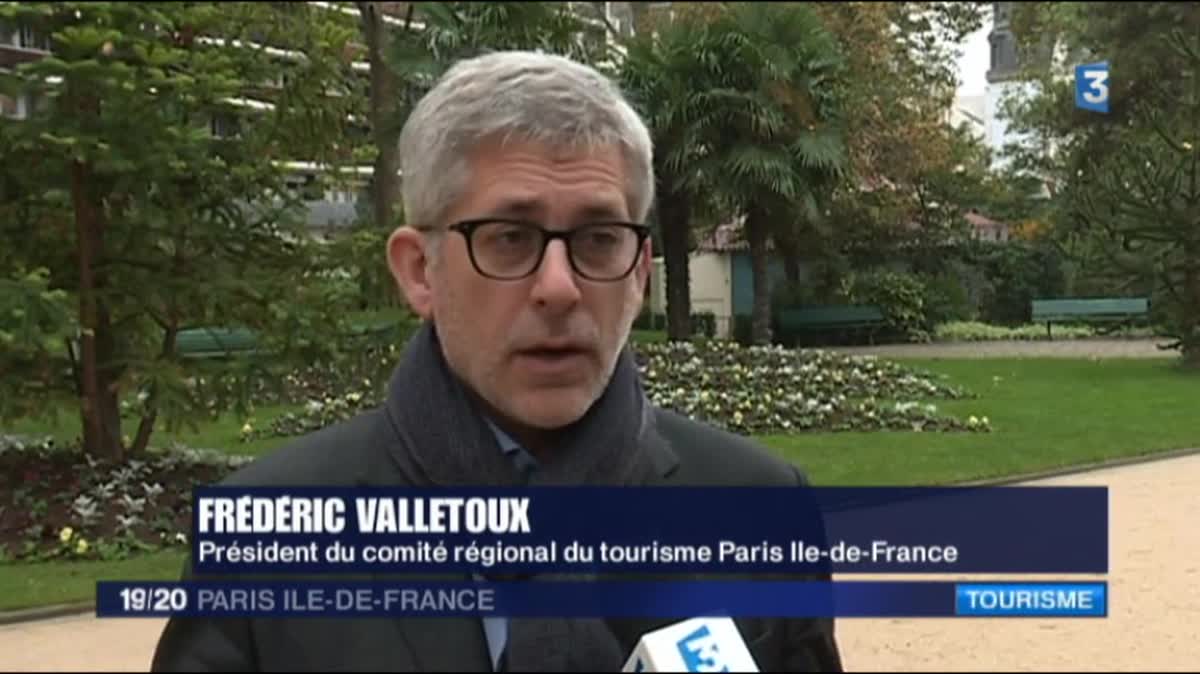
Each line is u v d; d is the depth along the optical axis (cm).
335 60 611
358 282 580
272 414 550
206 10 573
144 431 558
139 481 486
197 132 536
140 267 569
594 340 112
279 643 112
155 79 511
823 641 120
